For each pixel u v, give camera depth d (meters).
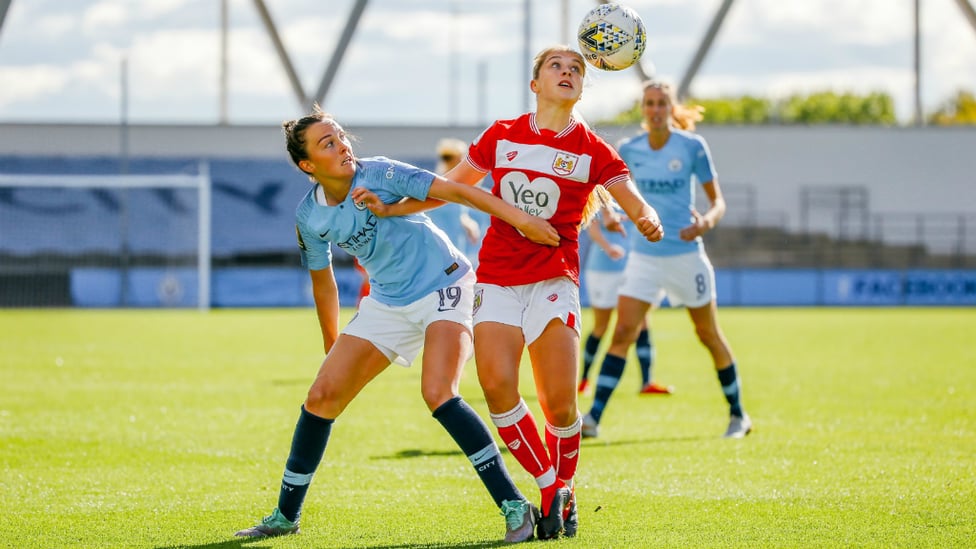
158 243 121.00
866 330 75.44
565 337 18.95
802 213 137.25
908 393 40.56
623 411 36.00
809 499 22.08
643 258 30.91
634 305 30.81
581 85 19.14
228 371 48.22
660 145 31.38
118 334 70.56
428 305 19.06
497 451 18.77
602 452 28.05
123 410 35.78
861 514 20.72
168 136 129.25
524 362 53.66
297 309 107.06
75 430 31.59
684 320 89.00
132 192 121.31
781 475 24.72
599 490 23.16
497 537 19.16
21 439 29.98
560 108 19.12
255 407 36.62
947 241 137.50
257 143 130.38
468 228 45.25
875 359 54.22
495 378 18.58
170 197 121.75
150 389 41.56
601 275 40.62
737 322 85.00
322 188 19.25
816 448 28.42
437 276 19.14
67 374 46.84
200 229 114.38
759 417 34.44
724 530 19.50
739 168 137.00
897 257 130.50
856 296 116.06
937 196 138.50
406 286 19.11
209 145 129.75
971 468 25.48
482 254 19.42
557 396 18.89
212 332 72.69
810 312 101.25
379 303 19.30
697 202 135.50
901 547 18.30
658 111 30.97
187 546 18.70
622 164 19.08
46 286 113.06
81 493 23.09
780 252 127.50
